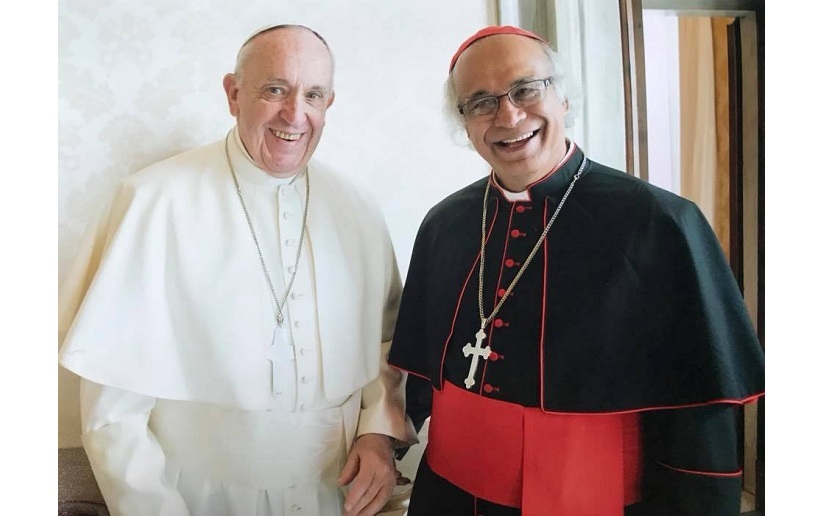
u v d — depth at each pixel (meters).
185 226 1.58
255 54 1.49
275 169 1.59
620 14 2.10
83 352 1.45
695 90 2.20
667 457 1.34
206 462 1.61
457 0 2.13
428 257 1.75
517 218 1.53
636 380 1.33
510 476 1.41
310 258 1.66
